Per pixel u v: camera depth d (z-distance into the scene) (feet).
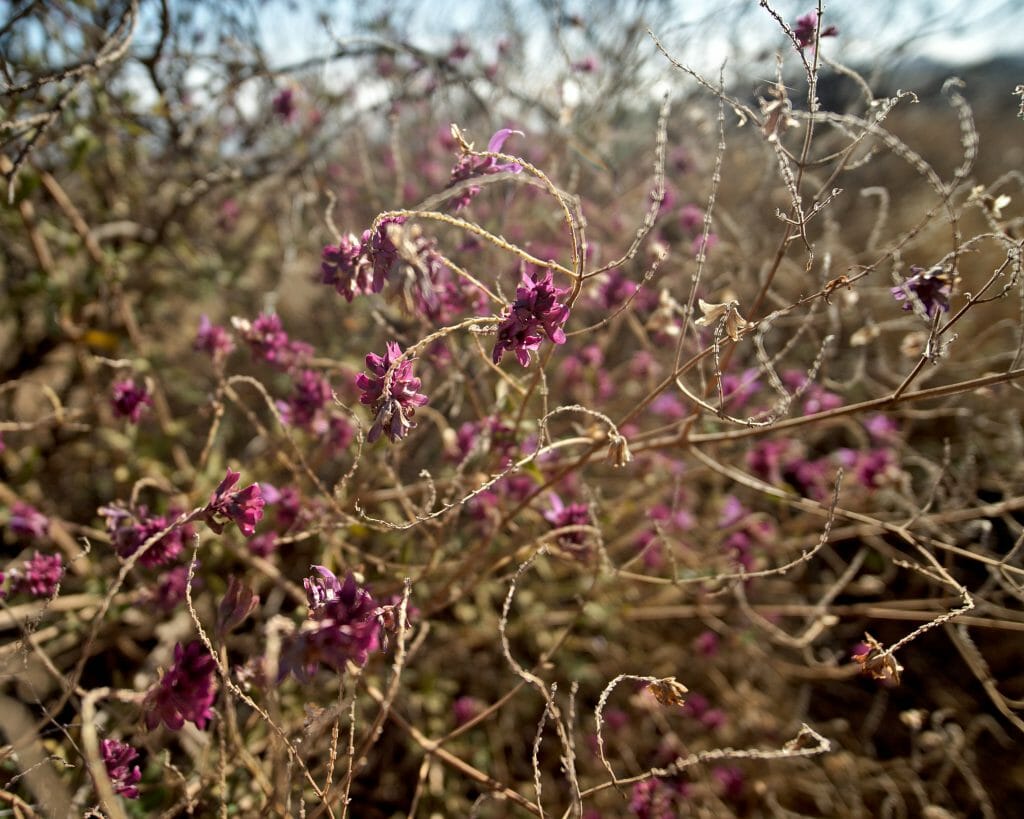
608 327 1.55
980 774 1.27
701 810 1.11
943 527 1.29
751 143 1.77
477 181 0.74
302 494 1.15
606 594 1.33
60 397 1.51
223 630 0.73
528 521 1.24
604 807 1.13
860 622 1.47
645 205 1.64
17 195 1.12
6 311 1.40
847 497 1.35
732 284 1.45
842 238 1.90
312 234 1.61
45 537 1.19
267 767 0.96
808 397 1.51
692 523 1.39
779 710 1.32
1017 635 1.39
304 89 1.73
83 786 0.84
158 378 1.48
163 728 0.93
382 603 0.97
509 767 1.23
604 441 0.89
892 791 1.14
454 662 1.31
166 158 1.68
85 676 1.20
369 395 0.69
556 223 1.46
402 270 0.83
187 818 0.91
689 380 1.48
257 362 1.10
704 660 1.35
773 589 1.46
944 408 1.33
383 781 1.15
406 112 1.82
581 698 1.32
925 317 0.75
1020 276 0.80
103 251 1.43
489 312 1.05
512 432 0.98
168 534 0.87
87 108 1.35
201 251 1.72
